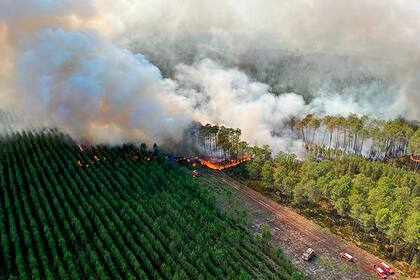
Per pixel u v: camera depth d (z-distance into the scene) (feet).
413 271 579.48
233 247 584.81
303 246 615.57
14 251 538.06
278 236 631.97
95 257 520.01
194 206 648.79
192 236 587.27
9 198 635.66
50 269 517.14
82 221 595.06
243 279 508.12
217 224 617.62
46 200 616.39
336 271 573.33
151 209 628.69
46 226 559.38
